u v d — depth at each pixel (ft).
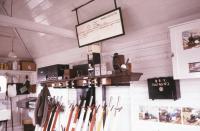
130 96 11.38
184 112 9.20
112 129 11.50
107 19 10.03
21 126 19.42
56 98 16.83
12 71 18.74
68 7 12.14
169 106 9.71
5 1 14.33
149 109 10.44
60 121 15.85
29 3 13.38
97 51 12.34
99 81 11.55
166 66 10.00
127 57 11.66
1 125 18.10
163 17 9.89
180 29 8.55
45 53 18.20
